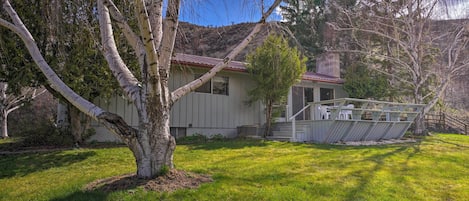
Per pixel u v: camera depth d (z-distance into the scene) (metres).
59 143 9.14
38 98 18.52
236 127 12.78
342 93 16.34
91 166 6.33
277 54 10.17
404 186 4.75
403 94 16.98
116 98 10.29
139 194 3.96
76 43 6.64
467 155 7.83
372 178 5.15
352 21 16.36
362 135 11.22
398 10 14.20
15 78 7.53
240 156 7.27
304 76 14.01
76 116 9.21
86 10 5.62
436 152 8.30
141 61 4.49
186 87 4.96
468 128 18.22
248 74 12.46
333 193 4.30
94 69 7.87
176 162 6.49
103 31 4.82
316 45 18.47
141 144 4.45
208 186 4.35
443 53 15.11
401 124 12.03
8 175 5.71
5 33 6.95
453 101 21.58
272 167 5.86
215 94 12.36
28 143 9.23
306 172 5.50
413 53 14.21
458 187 4.79
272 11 5.57
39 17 6.78
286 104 13.23
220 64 5.32
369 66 16.69
